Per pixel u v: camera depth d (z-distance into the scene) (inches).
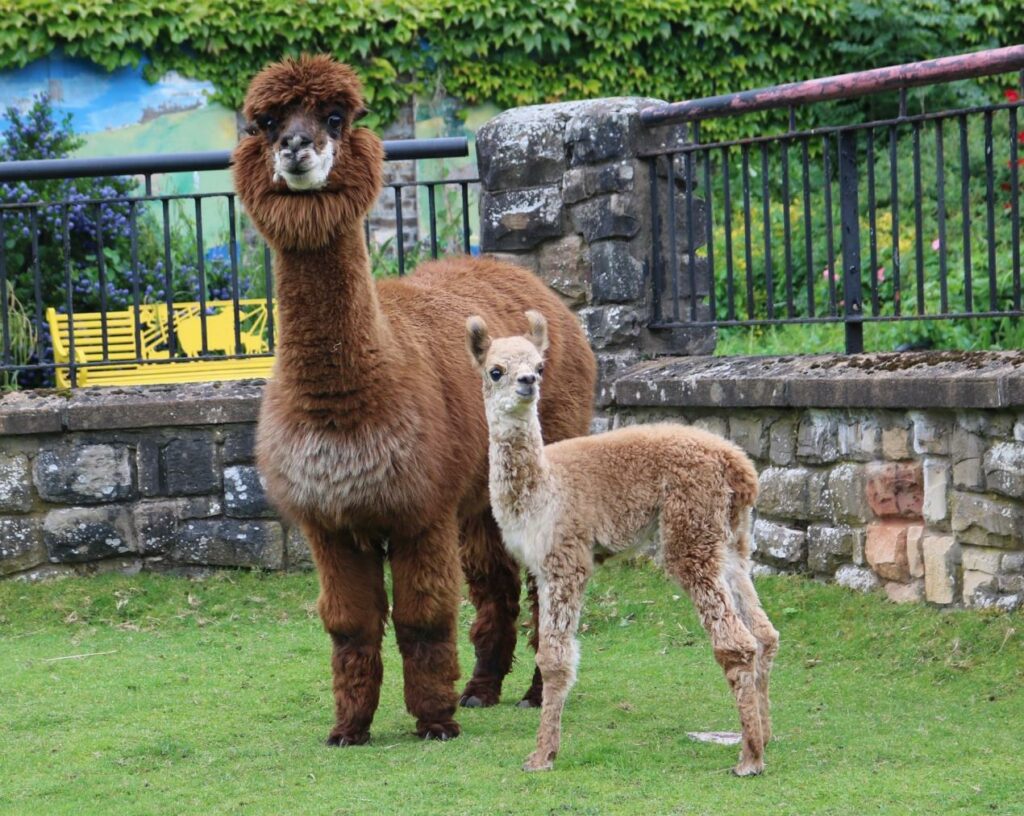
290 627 267.0
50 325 359.6
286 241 181.9
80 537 287.4
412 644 193.3
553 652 172.2
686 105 287.7
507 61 517.3
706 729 190.4
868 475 244.5
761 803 153.6
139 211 458.3
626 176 295.7
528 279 237.3
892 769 166.2
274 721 206.1
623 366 298.7
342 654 191.3
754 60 530.9
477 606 223.0
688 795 157.8
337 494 184.2
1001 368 223.0
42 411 281.6
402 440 185.5
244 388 295.7
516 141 305.1
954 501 230.5
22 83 478.3
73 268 419.8
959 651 215.0
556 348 228.7
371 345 185.0
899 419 239.3
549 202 302.8
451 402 200.8
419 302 211.3
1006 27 549.0
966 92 520.4
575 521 173.2
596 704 208.2
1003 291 365.4
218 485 291.4
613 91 523.5
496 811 154.3
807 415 256.5
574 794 159.8
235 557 291.9
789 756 173.8
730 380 266.8
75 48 474.0
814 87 265.0
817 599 247.9
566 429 229.5
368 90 506.6
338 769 176.4
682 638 246.1
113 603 276.5
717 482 173.8
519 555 176.1
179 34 481.4
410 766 176.2
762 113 528.7
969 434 227.0
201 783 173.9
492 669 220.7
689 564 172.6
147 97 489.7
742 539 178.9
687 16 522.6
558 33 514.9
